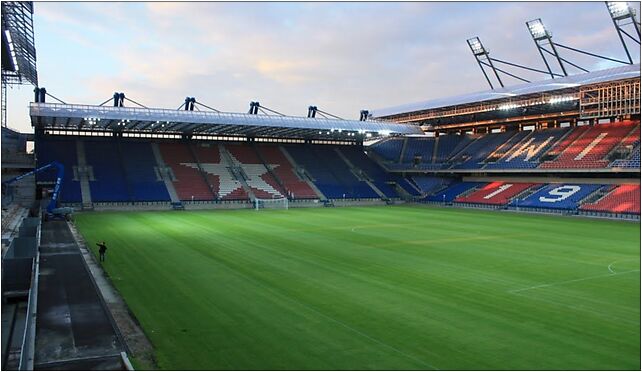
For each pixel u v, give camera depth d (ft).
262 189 217.77
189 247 98.12
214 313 55.21
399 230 129.70
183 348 44.80
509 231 128.88
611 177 190.39
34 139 202.18
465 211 191.31
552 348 45.14
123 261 83.30
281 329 50.03
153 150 226.38
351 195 230.07
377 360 42.37
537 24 203.10
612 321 52.90
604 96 178.29
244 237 113.50
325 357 42.91
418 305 58.75
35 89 173.27
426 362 41.96
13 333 53.67
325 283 69.41
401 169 259.60
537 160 209.36
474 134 270.05
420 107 232.32
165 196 195.42
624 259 88.89
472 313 55.67
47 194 180.65
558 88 180.34
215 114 187.52
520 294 64.08
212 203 198.70
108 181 195.31
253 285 67.97
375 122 226.38
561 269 79.87
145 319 52.95
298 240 109.70
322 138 268.62
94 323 46.26
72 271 66.28
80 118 172.76
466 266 81.92
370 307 57.88
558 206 183.52
